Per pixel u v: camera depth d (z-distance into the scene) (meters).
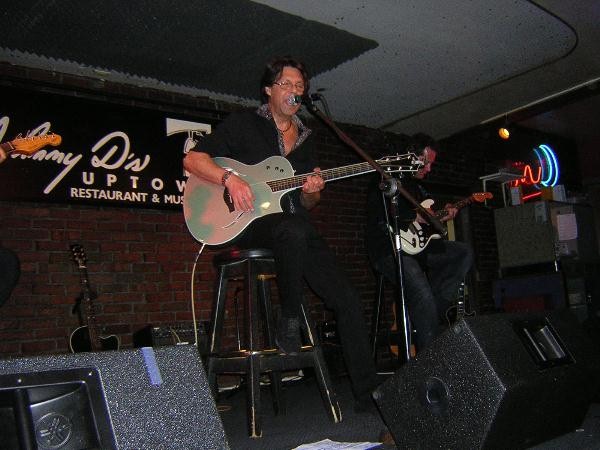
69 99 4.04
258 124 2.74
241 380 3.88
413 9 3.64
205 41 3.79
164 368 1.27
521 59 4.58
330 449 1.89
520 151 7.25
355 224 5.54
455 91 5.10
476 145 6.78
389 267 3.25
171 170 4.41
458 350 1.59
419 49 4.22
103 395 1.17
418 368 1.67
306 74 2.76
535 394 1.62
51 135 3.11
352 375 2.59
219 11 3.45
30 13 3.31
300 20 3.64
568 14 3.94
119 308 4.06
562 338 1.86
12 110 3.82
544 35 4.21
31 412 1.13
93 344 3.68
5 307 3.64
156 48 3.84
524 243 6.25
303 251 2.40
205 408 1.29
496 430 1.54
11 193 3.73
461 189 6.57
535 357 1.67
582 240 6.18
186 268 4.40
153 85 4.43
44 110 3.93
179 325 4.07
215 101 4.82
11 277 2.38
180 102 4.61
